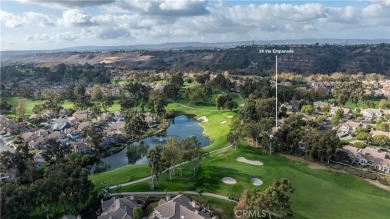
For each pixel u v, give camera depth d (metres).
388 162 121.50
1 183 95.94
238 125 152.50
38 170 108.00
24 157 114.19
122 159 142.50
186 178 108.88
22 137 169.88
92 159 135.38
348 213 87.88
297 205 91.19
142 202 92.25
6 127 185.38
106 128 187.62
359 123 178.25
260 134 142.88
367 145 149.25
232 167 116.69
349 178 111.38
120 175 113.00
